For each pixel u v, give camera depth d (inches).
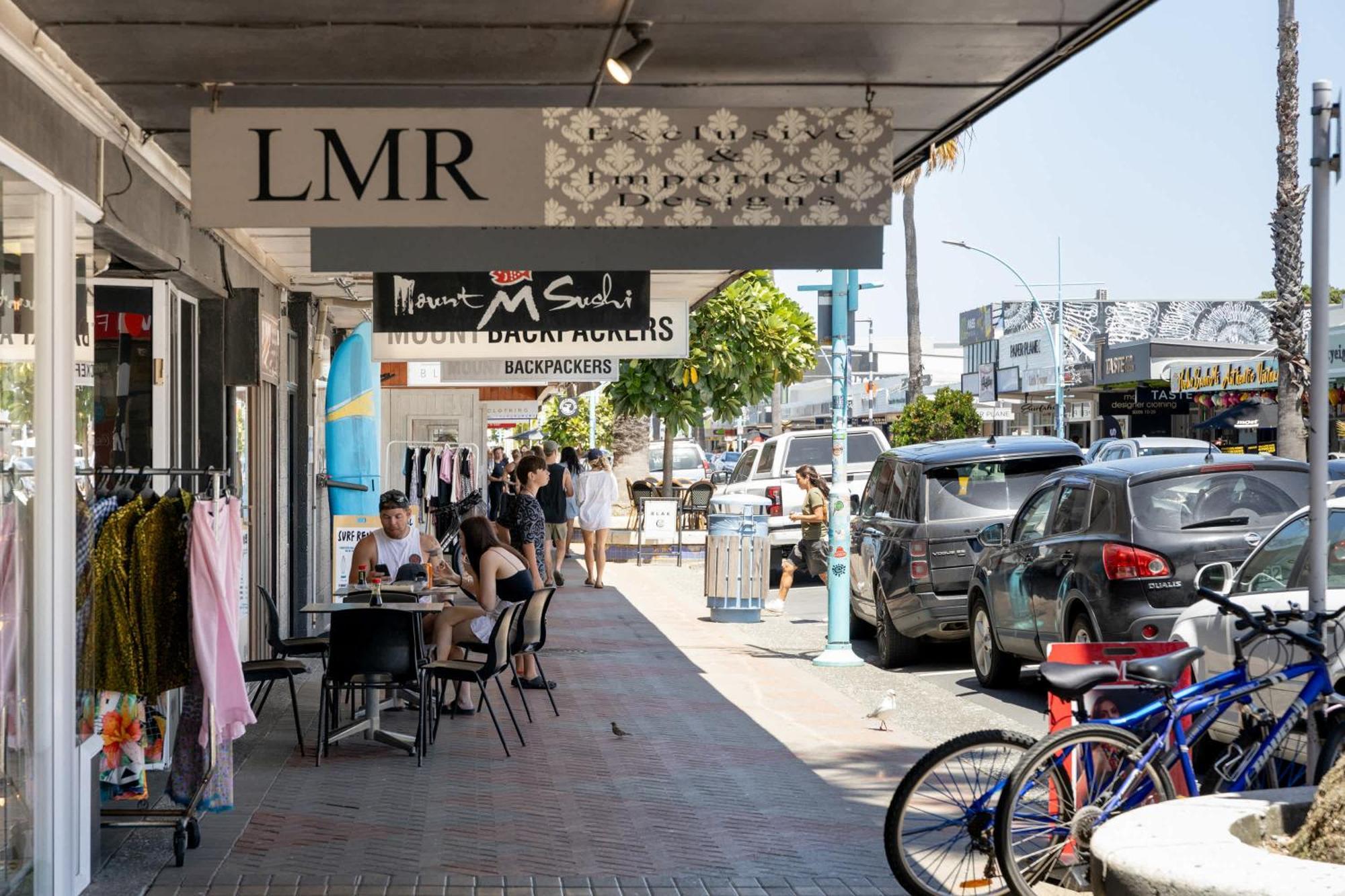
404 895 253.1
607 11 243.8
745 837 291.3
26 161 236.2
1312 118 226.1
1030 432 2288.4
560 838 291.3
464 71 275.4
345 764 367.9
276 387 549.0
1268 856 158.9
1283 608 307.4
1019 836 225.0
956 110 311.4
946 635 523.5
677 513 1094.4
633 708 452.4
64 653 250.4
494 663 379.2
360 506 584.4
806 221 282.2
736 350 1170.6
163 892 256.4
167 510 275.9
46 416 249.6
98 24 241.8
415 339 589.9
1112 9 248.4
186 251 372.8
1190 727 231.9
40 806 241.6
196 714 280.7
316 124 273.3
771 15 248.8
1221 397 1493.6
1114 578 400.5
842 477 550.6
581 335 592.7
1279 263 1255.5
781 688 494.0
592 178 277.7
